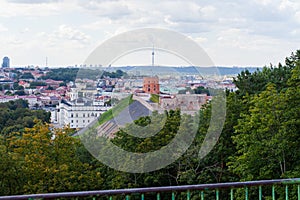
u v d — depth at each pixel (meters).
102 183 26.53
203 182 25.59
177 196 21.31
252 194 20.88
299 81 25.92
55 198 4.09
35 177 25.52
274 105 23.83
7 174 24.69
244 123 24.50
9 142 27.38
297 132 23.42
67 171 26.03
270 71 34.31
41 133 27.06
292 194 17.25
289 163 23.44
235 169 23.89
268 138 23.55
